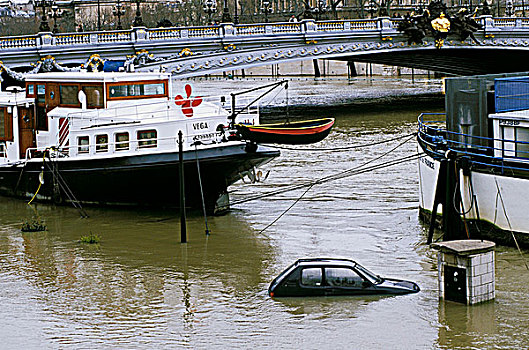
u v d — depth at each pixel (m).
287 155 87.94
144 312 39.41
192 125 61.16
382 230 54.38
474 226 49.66
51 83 66.75
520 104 54.97
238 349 34.53
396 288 40.53
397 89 189.00
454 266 38.84
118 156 60.53
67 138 64.69
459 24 144.12
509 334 35.25
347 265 40.81
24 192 68.62
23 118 68.50
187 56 123.56
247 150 59.34
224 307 39.69
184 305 40.25
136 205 63.12
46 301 41.41
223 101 64.25
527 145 51.31
